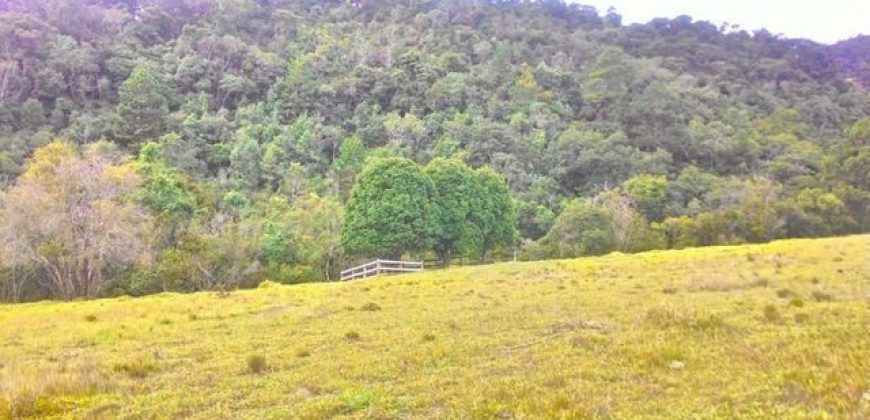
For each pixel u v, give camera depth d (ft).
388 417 31.12
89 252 165.37
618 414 28.35
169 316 78.69
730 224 237.04
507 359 42.60
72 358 53.16
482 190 209.97
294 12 570.05
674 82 466.70
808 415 26.18
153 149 236.63
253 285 189.78
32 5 435.53
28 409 35.06
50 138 313.73
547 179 327.06
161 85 382.83
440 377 38.83
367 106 405.80
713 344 42.27
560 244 223.71
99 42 415.23
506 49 486.38
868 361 34.50
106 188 171.53
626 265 116.88
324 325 64.59
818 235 253.24
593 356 41.32
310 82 407.23
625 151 345.10
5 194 178.91
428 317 65.92
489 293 86.48
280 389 38.50
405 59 451.94
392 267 161.79
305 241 204.13
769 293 68.74
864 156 280.51
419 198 190.70
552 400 31.14
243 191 291.58
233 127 363.35
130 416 34.06
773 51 627.05
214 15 497.05
